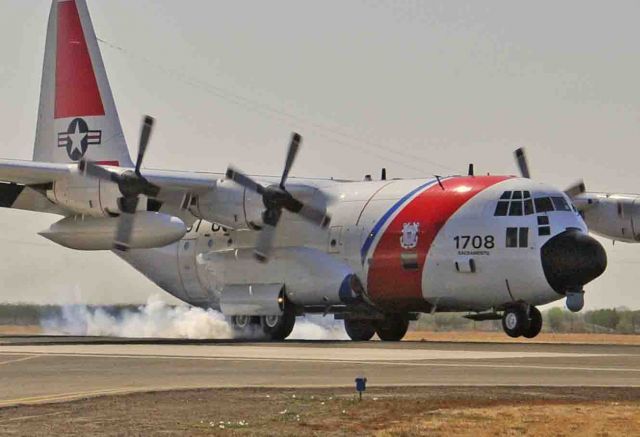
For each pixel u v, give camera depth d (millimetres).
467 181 114000
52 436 45969
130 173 112250
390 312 119875
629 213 122875
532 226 107500
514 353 89562
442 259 111125
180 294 132750
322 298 117625
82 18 136750
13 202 121938
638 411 53188
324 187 122562
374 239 115125
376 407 54531
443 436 47219
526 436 47250
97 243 115250
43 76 139375
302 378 68000
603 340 158375
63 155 137125
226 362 79812
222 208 116250
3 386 63688
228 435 46875
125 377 68812
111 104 134875
